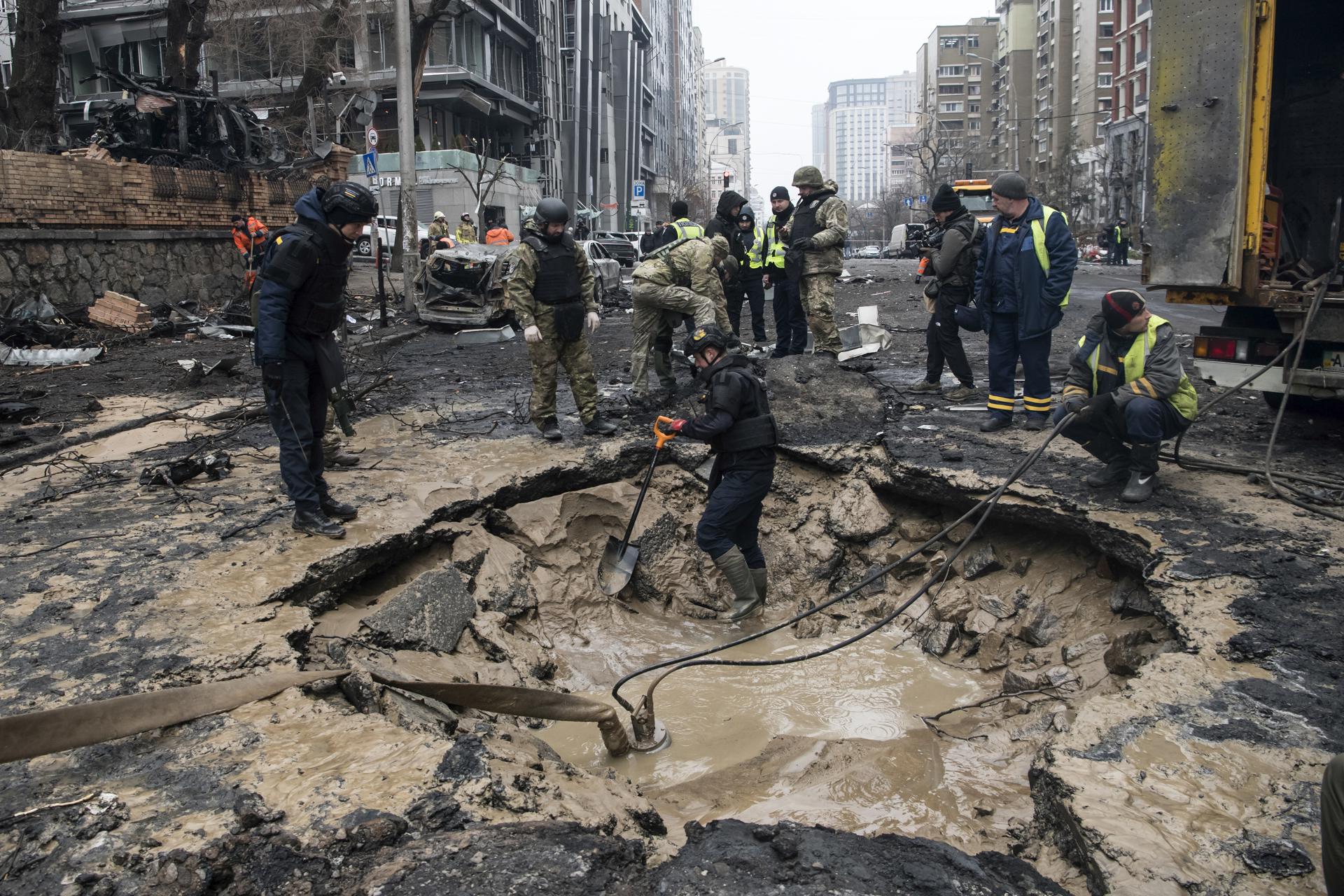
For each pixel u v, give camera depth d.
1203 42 6.20
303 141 23.44
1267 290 6.42
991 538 5.99
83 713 3.10
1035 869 2.91
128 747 3.25
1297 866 2.66
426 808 2.90
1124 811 2.95
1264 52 6.05
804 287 9.57
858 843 2.87
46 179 13.31
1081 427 5.63
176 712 3.35
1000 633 5.39
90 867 2.61
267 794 2.96
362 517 5.50
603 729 4.24
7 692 3.57
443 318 14.48
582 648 5.64
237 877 2.60
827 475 6.92
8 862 2.64
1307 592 4.31
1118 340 5.50
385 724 3.44
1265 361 6.64
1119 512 5.36
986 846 3.39
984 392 8.65
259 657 3.87
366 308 17.03
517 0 49.53
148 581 4.61
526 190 47.53
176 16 19.16
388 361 11.54
